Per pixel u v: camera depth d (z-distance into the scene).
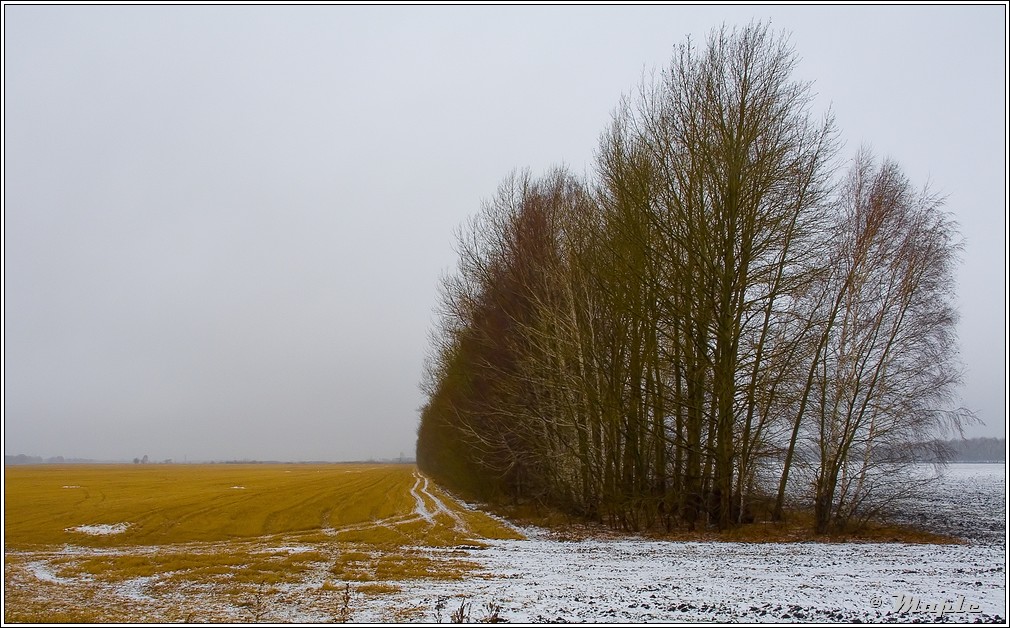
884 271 21.11
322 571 14.65
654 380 23.75
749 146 21.08
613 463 24.30
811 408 21.48
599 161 24.19
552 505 28.84
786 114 21.27
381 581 13.48
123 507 34.25
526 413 27.45
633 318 22.39
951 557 16.70
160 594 12.34
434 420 47.66
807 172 20.55
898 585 13.01
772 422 21.75
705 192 21.64
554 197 28.67
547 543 20.03
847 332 20.98
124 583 13.56
